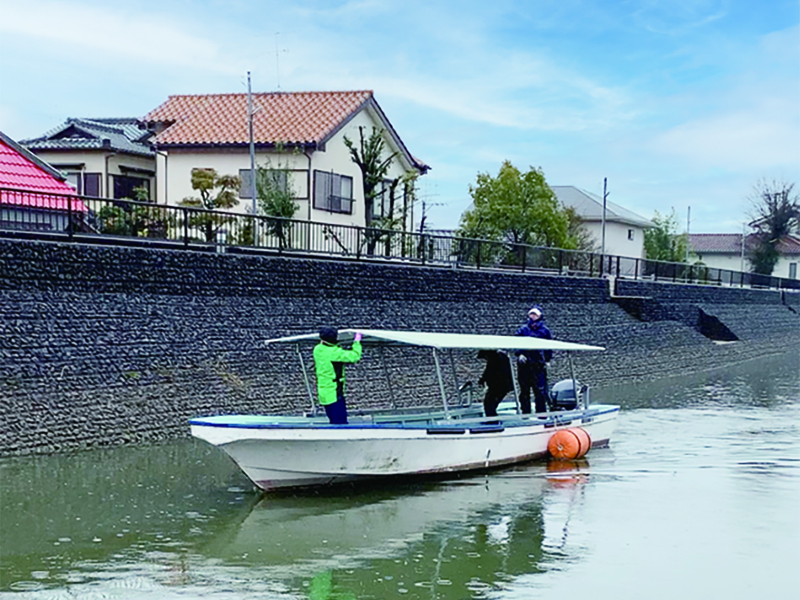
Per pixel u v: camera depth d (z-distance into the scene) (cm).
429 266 2552
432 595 850
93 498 1142
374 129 3291
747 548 1007
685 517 1134
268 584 870
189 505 1133
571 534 1055
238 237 2173
